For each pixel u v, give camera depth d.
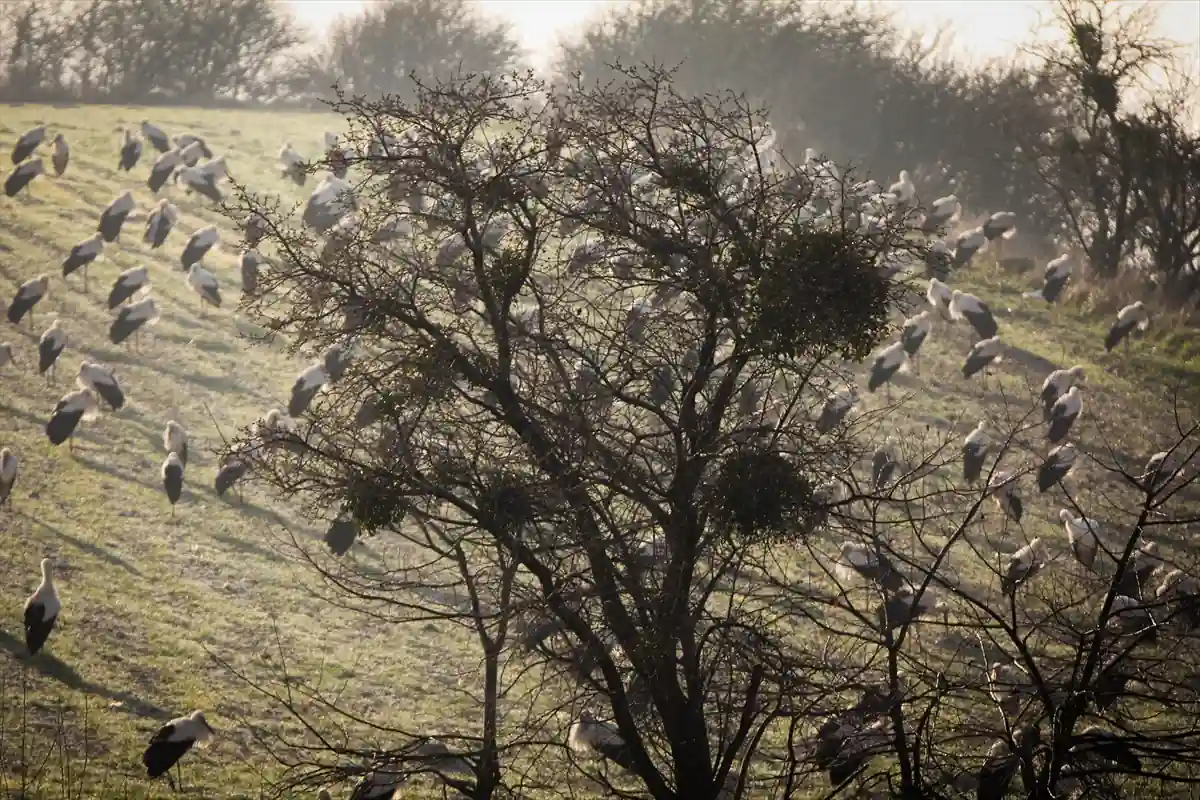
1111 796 45.44
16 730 58.09
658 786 45.97
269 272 47.69
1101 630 44.50
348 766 47.09
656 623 43.88
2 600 68.50
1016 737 45.41
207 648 68.50
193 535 81.25
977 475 86.81
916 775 44.44
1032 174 188.62
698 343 46.16
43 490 83.00
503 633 43.91
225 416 99.31
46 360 95.44
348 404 47.47
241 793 56.94
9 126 174.25
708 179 44.12
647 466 45.69
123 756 58.06
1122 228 155.50
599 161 45.16
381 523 43.59
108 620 69.25
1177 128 150.38
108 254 127.19
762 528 42.72
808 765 52.97
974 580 81.62
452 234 46.72
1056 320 138.75
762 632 45.84
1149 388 122.75
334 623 74.12
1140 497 101.06
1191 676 49.41
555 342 45.38
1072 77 161.88
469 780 58.47
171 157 137.75
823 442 45.81
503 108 45.25
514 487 43.75
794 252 42.19
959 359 125.31
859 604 69.75
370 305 45.00
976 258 158.62
